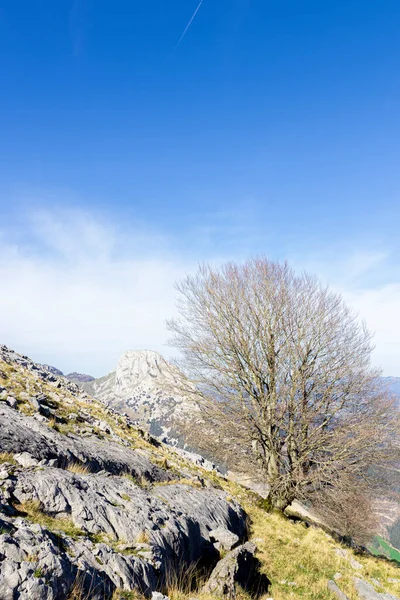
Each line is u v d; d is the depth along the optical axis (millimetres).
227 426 20422
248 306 21297
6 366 19141
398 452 17828
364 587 12297
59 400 17391
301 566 12758
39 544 5359
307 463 19609
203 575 9062
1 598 4238
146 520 8281
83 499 7633
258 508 19609
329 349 19859
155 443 22609
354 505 21672
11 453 8344
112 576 5895
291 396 19203
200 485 15312
